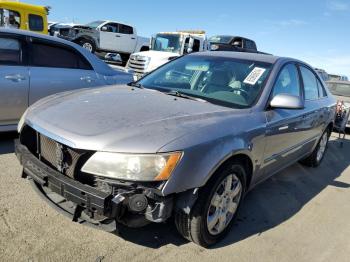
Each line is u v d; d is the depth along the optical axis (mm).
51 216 3232
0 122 4898
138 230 3199
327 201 4648
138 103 3201
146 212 2594
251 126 3277
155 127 2711
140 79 4336
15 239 2840
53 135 2723
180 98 3518
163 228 3285
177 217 2889
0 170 4055
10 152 4707
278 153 4008
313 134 5223
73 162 2670
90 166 2549
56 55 5457
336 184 5375
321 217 4141
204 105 3359
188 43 15820
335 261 3281
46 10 16328
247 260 3062
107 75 6008
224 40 19125
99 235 3057
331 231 3838
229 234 3414
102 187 2592
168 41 16062
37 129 2887
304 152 5215
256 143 3348
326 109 5453
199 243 3014
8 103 4883
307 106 4703
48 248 2797
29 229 2998
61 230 3047
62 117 2893
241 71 3959
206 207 2865
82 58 5766
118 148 2514
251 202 4230
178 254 2967
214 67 4082
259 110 3539
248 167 3422
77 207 2701
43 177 2754
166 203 2590
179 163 2547
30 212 3250
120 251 2893
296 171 5688
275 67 4031
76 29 19594
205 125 2887
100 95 3438
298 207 4312
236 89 3729
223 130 2955
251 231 3551
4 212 3189
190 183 2621
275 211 4098
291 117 4051
